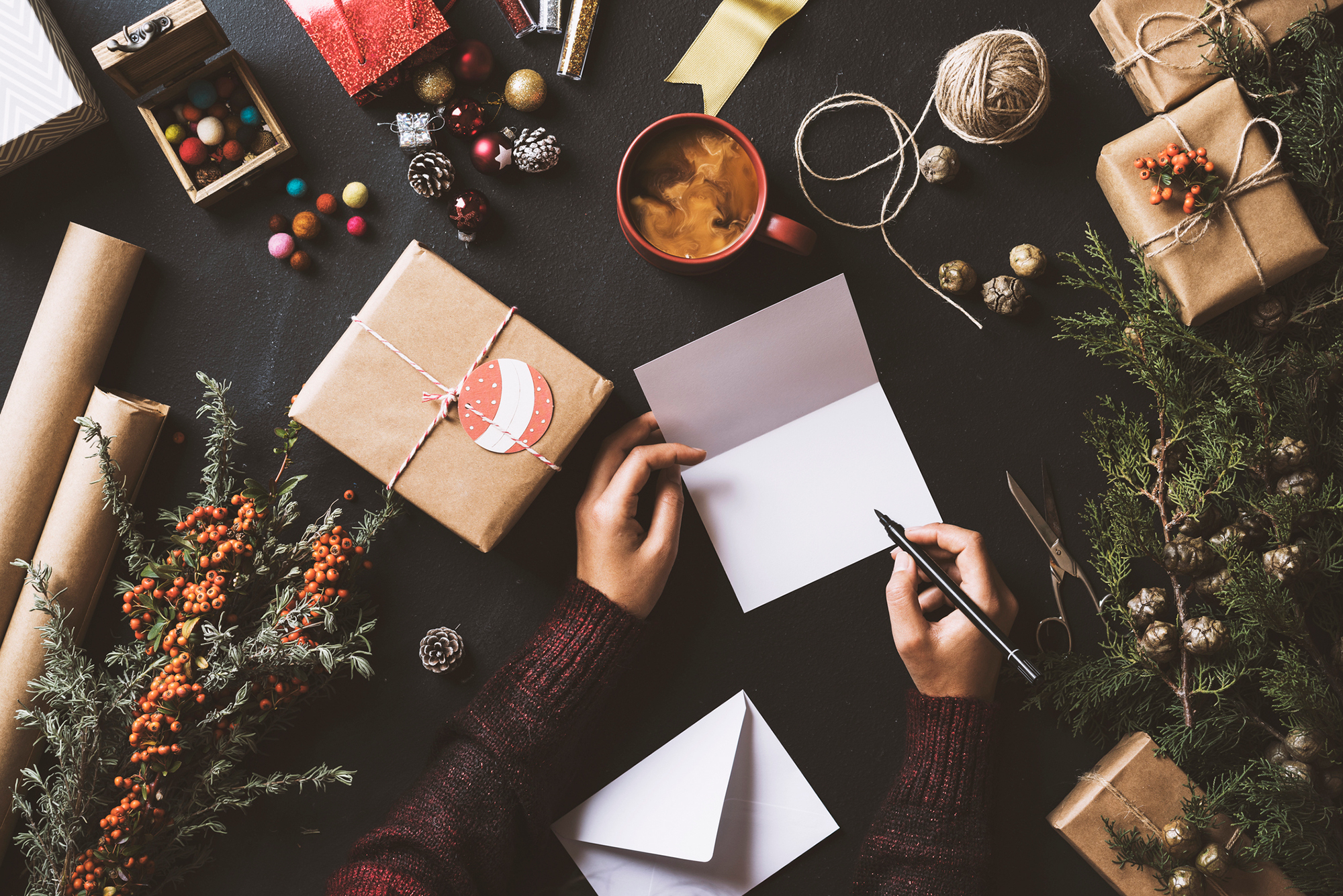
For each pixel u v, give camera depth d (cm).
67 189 90
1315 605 89
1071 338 94
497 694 86
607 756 94
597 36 91
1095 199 93
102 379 91
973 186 93
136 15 91
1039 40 93
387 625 93
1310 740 81
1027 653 94
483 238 92
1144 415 94
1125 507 86
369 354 81
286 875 93
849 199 93
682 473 93
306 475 86
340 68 84
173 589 81
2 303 91
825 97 92
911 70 92
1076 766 94
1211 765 88
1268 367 85
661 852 91
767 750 94
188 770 85
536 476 82
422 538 93
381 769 93
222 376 92
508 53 91
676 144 83
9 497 84
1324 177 81
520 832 86
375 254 92
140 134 91
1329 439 85
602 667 86
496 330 82
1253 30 83
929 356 94
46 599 80
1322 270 86
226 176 86
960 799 85
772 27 92
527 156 87
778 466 94
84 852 82
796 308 88
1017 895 94
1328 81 80
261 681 84
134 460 86
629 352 93
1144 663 86
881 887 86
